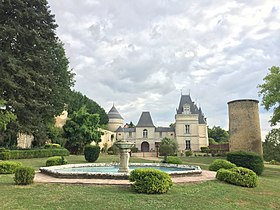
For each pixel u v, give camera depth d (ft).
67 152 116.78
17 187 31.76
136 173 29.37
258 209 25.93
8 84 82.84
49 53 106.93
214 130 277.03
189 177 40.65
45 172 43.78
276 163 107.14
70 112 182.39
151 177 28.96
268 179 50.62
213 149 170.40
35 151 94.63
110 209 22.44
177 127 189.26
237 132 96.68
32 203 24.04
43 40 97.04
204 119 213.25
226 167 52.44
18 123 89.15
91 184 32.99
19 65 89.61
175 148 155.74
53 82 101.35
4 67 85.87
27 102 90.27
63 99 117.50
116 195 27.20
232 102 99.91
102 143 184.55
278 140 91.56
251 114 95.71
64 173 37.65
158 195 27.81
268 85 96.17
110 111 236.84
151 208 23.09
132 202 24.71
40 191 29.25
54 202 24.36
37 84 94.12
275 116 95.40
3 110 83.35
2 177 40.96
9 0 89.86
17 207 22.68
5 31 86.02
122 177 35.68
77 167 55.16
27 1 97.86
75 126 134.62
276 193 34.68
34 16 96.02
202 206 24.79
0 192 28.81
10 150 86.07
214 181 38.06
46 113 98.78
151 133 202.69
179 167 55.62
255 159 59.36
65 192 28.60
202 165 81.76
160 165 59.82
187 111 191.01
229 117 101.24
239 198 29.48
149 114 208.74
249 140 94.17
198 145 185.88
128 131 209.97
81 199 25.46
